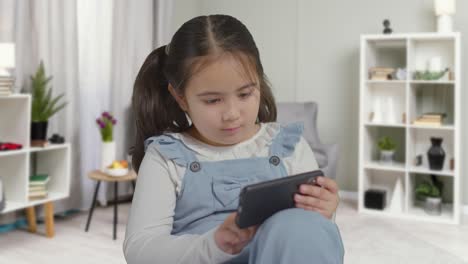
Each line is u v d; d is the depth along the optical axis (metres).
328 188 0.73
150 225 0.81
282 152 0.94
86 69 3.52
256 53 0.80
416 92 3.67
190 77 0.76
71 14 3.28
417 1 3.80
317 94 4.22
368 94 3.65
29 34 3.05
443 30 3.48
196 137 0.95
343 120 4.13
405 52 3.78
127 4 3.74
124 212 3.50
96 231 3.00
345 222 3.28
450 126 3.36
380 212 3.49
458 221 3.26
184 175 0.88
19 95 2.66
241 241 0.68
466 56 3.63
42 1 3.07
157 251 0.73
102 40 3.62
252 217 0.66
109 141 3.15
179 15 4.50
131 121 3.81
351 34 4.06
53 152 3.01
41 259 2.47
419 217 3.36
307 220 0.65
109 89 3.68
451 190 3.75
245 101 0.78
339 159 4.15
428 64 3.51
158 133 1.00
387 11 3.91
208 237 0.70
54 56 3.19
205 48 0.75
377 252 2.64
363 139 3.57
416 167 3.49
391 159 3.66
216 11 4.64
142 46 3.89
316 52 4.21
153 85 0.98
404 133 3.87
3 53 2.59
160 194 0.84
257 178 0.90
